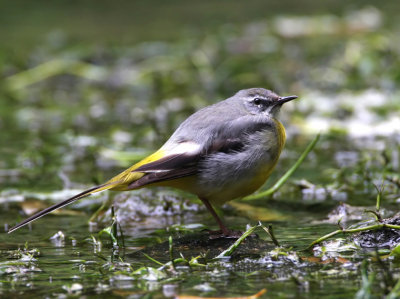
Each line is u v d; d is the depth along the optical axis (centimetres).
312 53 2244
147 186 880
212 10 3114
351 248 761
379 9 2911
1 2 3369
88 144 1459
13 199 1104
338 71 1967
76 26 2831
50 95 2008
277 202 1045
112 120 1698
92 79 2125
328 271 686
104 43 2442
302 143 1427
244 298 618
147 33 2641
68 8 3250
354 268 691
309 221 926
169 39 2502
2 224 970
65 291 657
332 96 1741
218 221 889
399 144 1351
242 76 1983
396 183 1065
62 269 736
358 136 1462
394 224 777
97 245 846
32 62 2242
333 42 2373
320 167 1231
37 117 1767
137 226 952
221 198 898
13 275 716
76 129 1625
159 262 759
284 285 649
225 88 1909
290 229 884
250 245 812
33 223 977
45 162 1348
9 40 2539
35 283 686
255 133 875
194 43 2397
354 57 2023
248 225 905
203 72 2031
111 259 779
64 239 882
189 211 1017
